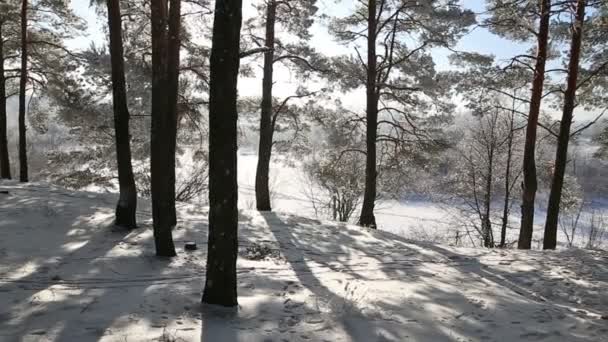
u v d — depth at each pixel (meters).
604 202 37.19
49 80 20.03
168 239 9.23
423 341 5.87
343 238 13.22
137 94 17.41
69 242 9.63
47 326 5.53
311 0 16.48
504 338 6.16
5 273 7.41
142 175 22.95
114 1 10.30
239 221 14.24
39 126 23.66
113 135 22.06
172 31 11.18
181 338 5.39
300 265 9.80
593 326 6.77
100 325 5.64
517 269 10.53
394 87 17.55
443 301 7.68
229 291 6.56
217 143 6.26
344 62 17.42
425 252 12.13
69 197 14.41
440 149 19.16
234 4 6.05
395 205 40.56
